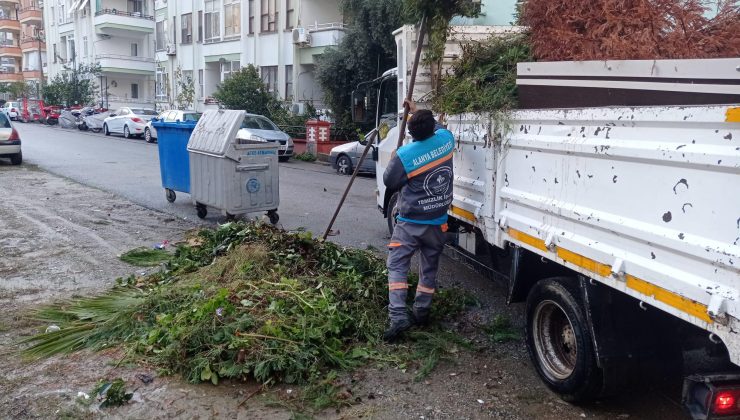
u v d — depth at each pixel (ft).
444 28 19.88
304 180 51.65
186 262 21.20
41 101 152.56
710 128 9.00
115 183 45.29
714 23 14.26
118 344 15.65
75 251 24.93
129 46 165.17
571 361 13.53
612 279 11.18
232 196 29.40
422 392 13.88
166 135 35.19
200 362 13.94
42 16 212.02
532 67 14.43
